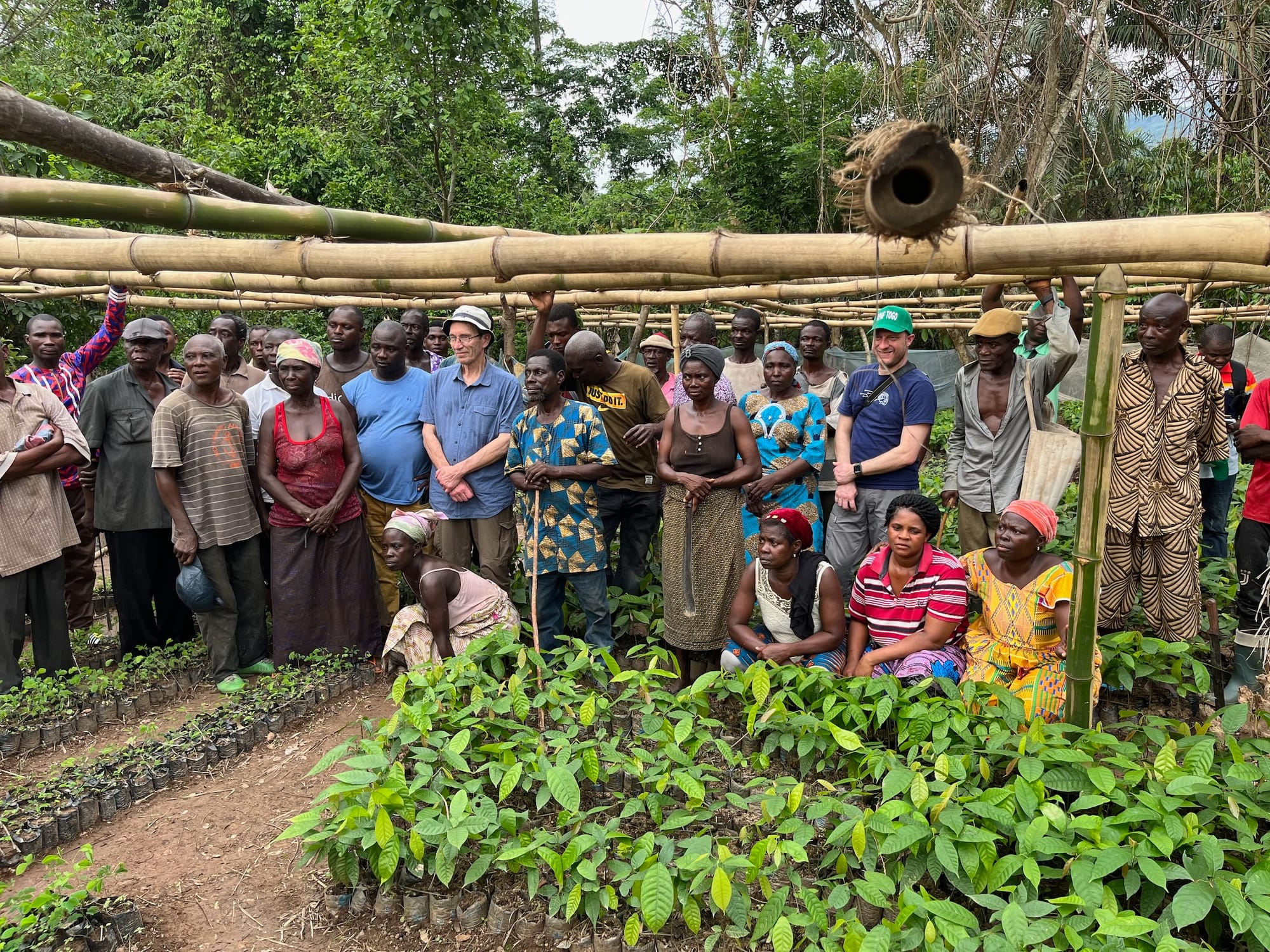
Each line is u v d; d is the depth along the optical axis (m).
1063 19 5.77
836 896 3.12
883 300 10.16
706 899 3.37
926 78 6.28
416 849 3.37
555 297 6.79
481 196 15.00
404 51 13.16
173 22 17.14
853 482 5.30
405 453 5.98
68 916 3.38
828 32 7.30
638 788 4.20
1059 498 4.80
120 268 3.90
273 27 18.67
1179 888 3.01
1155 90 5.67
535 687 4.64
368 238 3.73
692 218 11.99
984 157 6.59
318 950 3.37
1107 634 5.23
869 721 4.16
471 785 3.66
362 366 6.53
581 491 5.25
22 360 9.53
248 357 11.58
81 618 6.96
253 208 3.33
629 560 6.14
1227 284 7.25
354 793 3.65
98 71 12.82
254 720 5.09
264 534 6.45
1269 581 4.34
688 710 4.33
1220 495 6.73
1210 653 5.16
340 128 14.90
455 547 5.74
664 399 5.84
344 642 5.93
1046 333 4.79
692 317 6.42
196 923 3.53
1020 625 4.37
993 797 3.36
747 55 5.41
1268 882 2.87
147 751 4.77
